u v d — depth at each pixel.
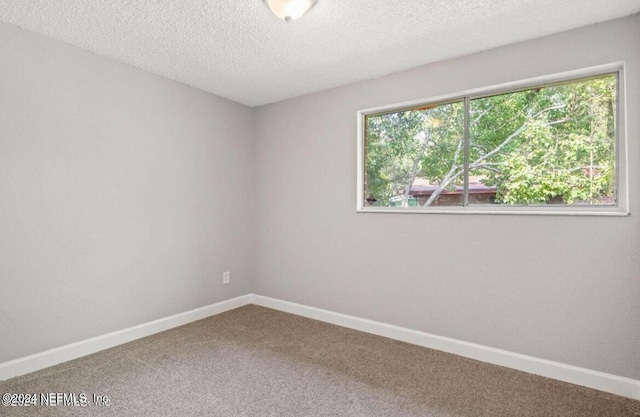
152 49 2.35
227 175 3.40
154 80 2.77
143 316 2.71
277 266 3.48
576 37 2.05
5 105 2.00
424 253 2.58
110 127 2.49
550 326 2.11
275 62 2.55
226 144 3.39
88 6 1.84
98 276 2.43
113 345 2.50
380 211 2.78
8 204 2.02
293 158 3.36
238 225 3.53
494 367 2.23
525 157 2.29
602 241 1.97
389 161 2.86
